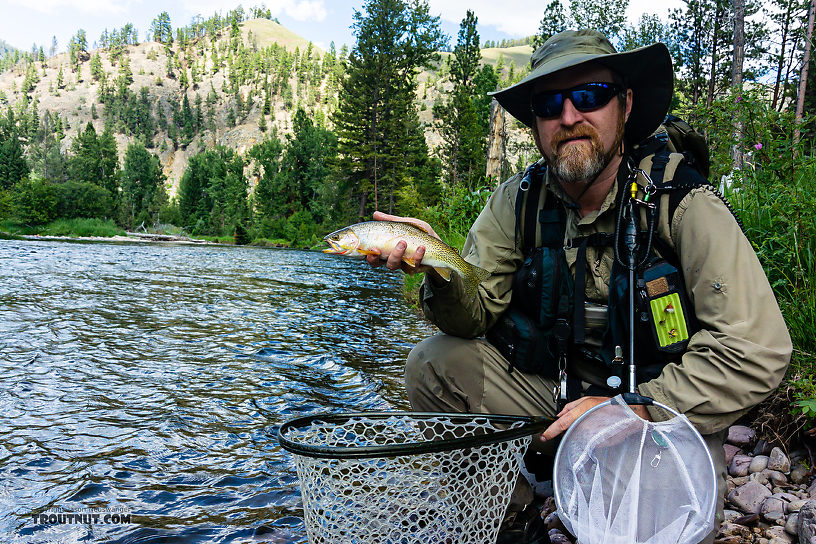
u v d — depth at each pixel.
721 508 1.75
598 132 1.88
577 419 1.61
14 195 59.03
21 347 4.93
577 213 2.01
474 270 1.96
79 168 94.88
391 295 10.31
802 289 2.75
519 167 20.47
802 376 2.47
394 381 4.21
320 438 2.09
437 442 1.57
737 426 2.70
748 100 3.92
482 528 1.73
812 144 3.79
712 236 1.72
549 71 1.87
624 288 1.83
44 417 3.28
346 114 49.94
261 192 74.69
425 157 51.53
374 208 48.53
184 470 2.65
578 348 2.01
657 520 1.50
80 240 42.31
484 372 2.16
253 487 2.48
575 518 1.56
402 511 1.73
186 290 9.85
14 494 2.36
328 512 1.64
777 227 3.19
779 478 2.28
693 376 1.65
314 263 20.55
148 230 76.31
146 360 4.71
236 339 5.68
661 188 1.83
